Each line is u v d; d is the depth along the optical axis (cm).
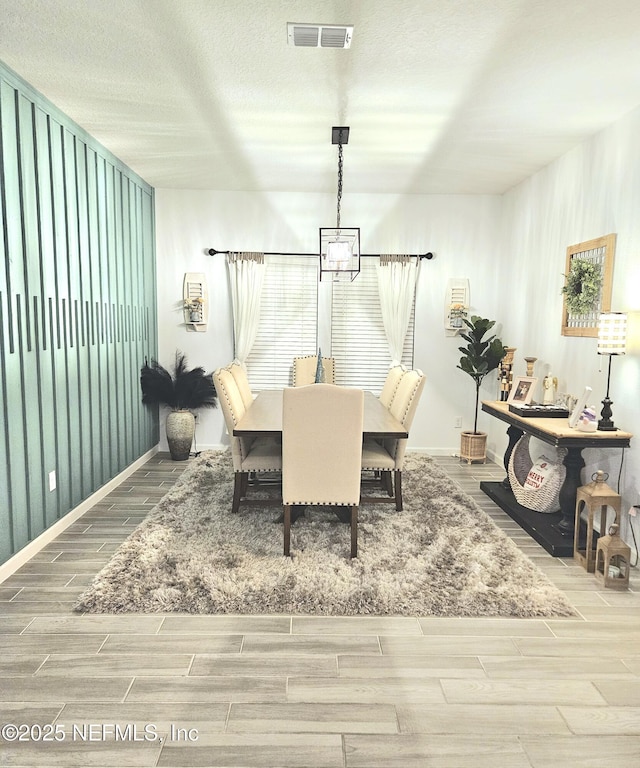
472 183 537
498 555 330
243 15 241
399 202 583
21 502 313
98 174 420
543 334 479
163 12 238
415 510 409
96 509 412
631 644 245
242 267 575
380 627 254
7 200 291
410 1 229
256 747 182
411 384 398
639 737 190
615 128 364
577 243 417
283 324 594
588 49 267
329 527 372
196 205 577
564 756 180
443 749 182
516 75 296
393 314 584
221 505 414
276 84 311
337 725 192
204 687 210
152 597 274
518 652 237
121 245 475
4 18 244
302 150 434
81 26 250
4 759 176
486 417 607
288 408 309
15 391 303
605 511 314
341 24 248
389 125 376
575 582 305
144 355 548
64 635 243
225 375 394
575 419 353
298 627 253
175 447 559
